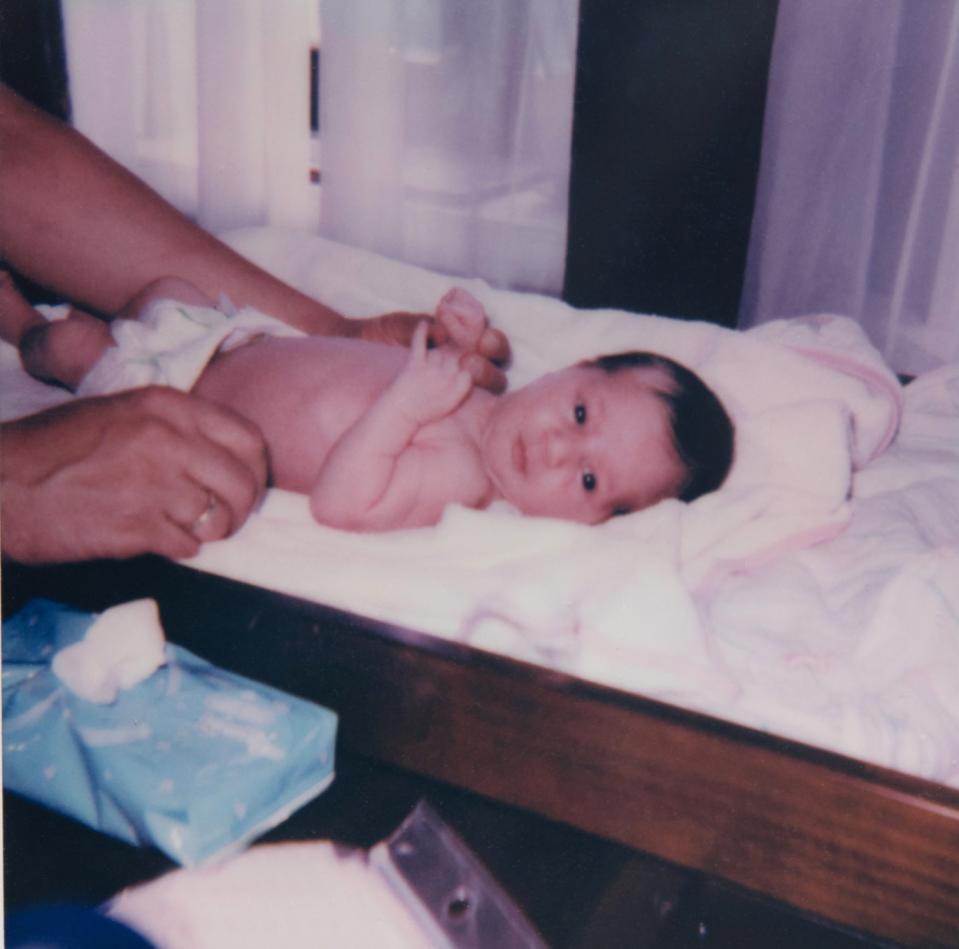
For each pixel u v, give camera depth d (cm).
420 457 95
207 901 61
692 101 168
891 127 181
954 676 70
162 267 116
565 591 75
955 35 173
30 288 140
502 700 61
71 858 63
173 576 69
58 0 193
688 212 176
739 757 56
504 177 221
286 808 64
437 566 78
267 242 142
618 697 59
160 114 237
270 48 220
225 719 64
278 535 81
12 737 64
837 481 97
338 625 65
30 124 115
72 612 72
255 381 98
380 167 221
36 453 70
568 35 207
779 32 175
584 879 63
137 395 74
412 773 66
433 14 211
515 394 104
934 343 190
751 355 110
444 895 60
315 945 59
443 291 131
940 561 77
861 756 64
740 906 62
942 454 109
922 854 54
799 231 186
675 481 101
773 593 81
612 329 121
